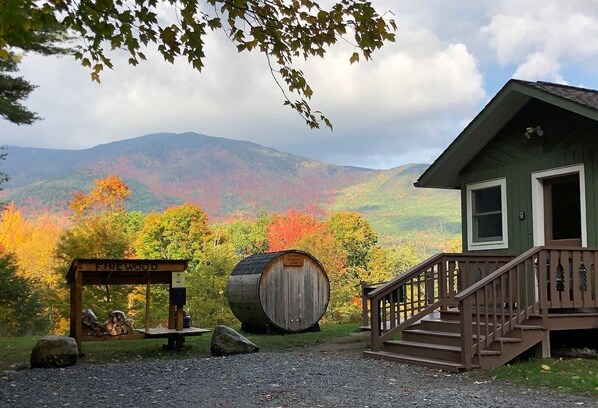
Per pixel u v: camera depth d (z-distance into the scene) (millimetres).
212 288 34312
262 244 64250
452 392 7480
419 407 6664
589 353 10102
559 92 10711
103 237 25344
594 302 10070
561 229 11195
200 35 6031
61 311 26750
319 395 7375
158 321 29578
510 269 9570
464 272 11562
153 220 50750
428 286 11320
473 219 12984
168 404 7023
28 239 55219
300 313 16594
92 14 5879
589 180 10539
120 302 24688
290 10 5914
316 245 51406
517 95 11375
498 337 9430
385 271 59375
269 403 6961
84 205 51562
